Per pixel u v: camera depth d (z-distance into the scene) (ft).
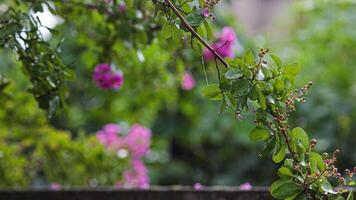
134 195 8.95
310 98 15.65
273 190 5.53
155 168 16.71
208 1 5.89
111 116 15.84
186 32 6.21
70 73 7.45
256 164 15.52
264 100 5.45
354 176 12.80
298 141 5.58
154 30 8.50
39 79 7.39
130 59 9.84
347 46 17.01
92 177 12.70
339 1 17.70
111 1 8.77
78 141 12.53
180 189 8.80
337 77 16.43
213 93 5.59
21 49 7.20
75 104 15.20
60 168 12.49
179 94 14.44
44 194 9.09
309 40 17.39
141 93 12.10
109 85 9.22
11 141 12.76
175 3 5.92
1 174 12.56
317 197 5.48
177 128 16.48
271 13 27.35
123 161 12.92
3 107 11.41
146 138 13.58
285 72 5.57
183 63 9.68
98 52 9.43
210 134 15.97
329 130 15.14
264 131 5.57
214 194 8.59
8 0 11.18
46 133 12.10
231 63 5.54
